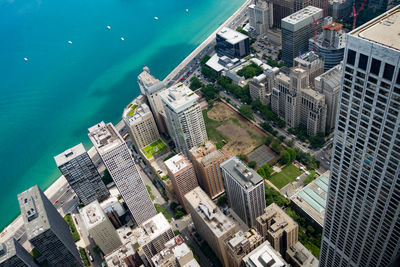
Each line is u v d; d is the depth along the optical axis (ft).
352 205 650.02
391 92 434.30
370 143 519.19
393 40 412.77
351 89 486.38
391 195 549.13
